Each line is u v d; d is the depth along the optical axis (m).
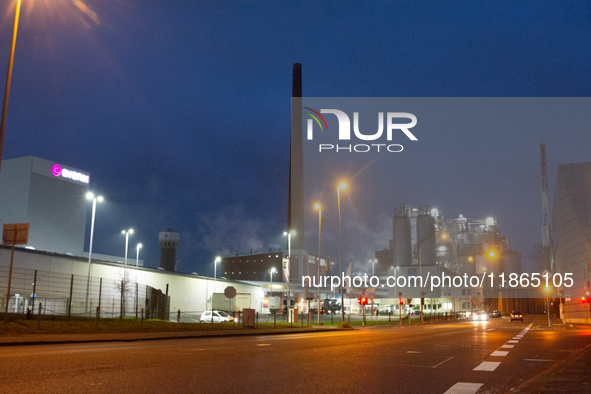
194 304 83.44
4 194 88.75
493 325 54.53
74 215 95.50
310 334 32.09
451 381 9.73
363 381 9.60
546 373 10.88
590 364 12.70
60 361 12.25
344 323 46.38
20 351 15.80
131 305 54.53
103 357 13.41
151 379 9.39
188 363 12.17
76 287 53.53
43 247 88.94
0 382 8.84
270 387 8.72
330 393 8.23
